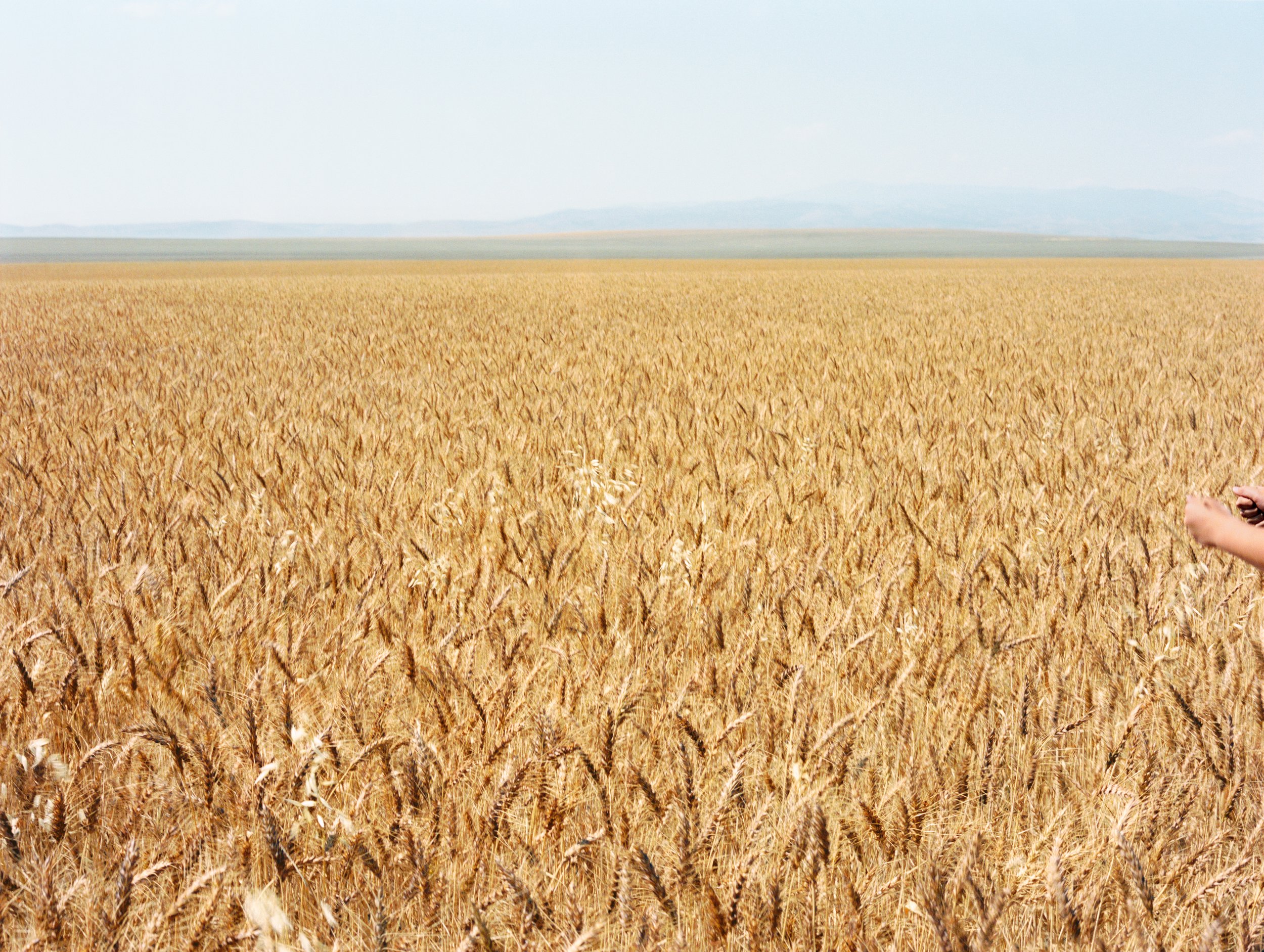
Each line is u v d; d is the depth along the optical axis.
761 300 31.97
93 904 2.12
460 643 3.29
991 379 11.67
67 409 9.83
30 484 5.97
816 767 2.52
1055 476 6.02
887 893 2.21
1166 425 7.61
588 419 8.51
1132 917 1.95
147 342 18.75
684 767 2.35
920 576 4.05
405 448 7.10
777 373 12.27
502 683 2.77
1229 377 12.42
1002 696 3.11
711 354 15.05
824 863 2.16
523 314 25.80
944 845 2.34
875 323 22.34
